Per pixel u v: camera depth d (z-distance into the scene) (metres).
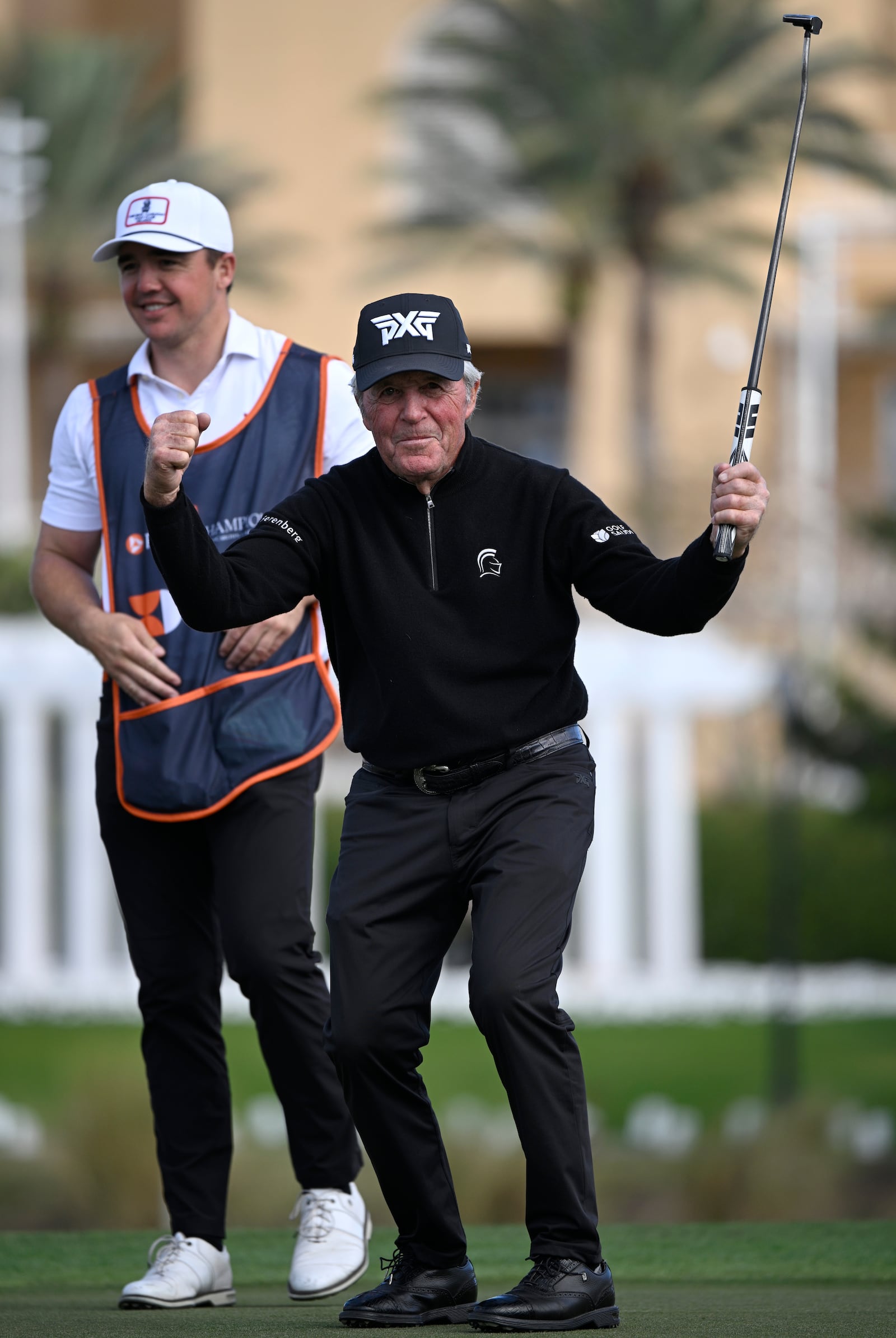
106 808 15.49
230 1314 14.10
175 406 15.48
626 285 107.62
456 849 12.78
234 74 113.06
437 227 100.12
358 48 112.56
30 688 56.47
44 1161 34.75
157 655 15.08
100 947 59.78
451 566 12.69
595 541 12.57
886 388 115.12
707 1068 53.25
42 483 113.75
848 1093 49.09
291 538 12.76
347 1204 15.34
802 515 74.00
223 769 14.96
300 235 109.94
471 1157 33.91
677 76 93.19
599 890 61.34
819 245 105.81
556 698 12.88
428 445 12.45
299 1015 14.98
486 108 94.12
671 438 106.75
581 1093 12.47
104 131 107.50
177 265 15.28
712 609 11.99
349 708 13.11
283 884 14.96
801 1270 17.42
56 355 112.12
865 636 67.44
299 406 15.56
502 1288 16.39
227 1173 15.40
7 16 122.81
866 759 56.44
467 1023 60.59
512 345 117.00
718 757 91.12
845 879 76.75
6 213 102.25
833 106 95.50
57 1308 14.92
